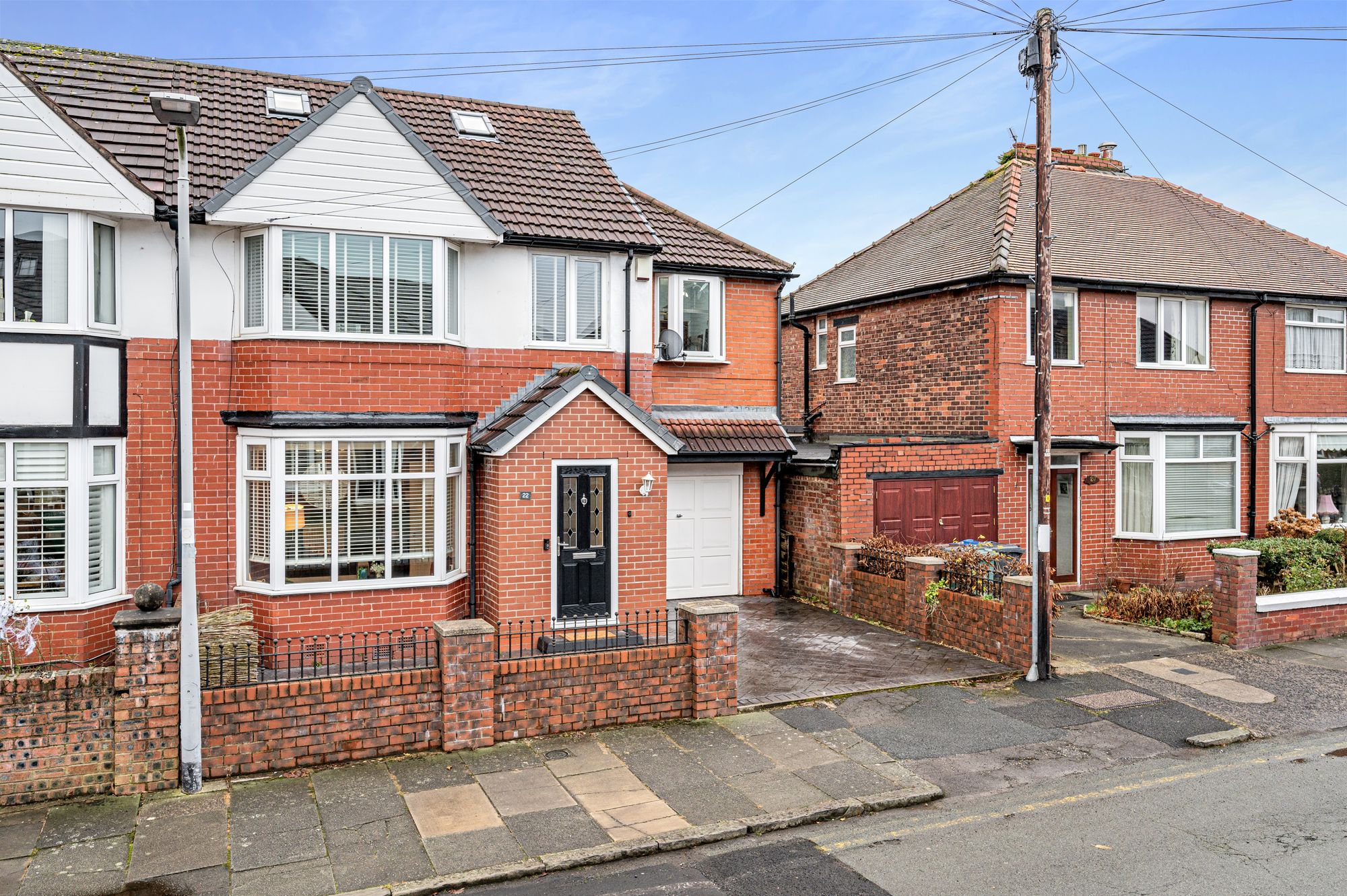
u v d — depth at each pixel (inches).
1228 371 720.3
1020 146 822.5
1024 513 652.1
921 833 289.6
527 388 520.1
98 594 420.2
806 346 858.8
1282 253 783.7
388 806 301.7
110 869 260.7
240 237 454.9
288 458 444.8
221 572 455.5
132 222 437.7
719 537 642.2
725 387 636.7
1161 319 698.8
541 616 464.4
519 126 611.2
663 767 337.4
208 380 452.1
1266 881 253.8
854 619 570.3
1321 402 757.9
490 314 515.5
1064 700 419.2
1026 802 312.5
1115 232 730.8
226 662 397.1
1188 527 693.9
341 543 454.9
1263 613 518.3
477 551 494.9
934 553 558.6
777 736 370.9
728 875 262.4
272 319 445.4
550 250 531.8
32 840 277.3
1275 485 735.7
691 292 629.3
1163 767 345.4
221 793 310.8
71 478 406.0
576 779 325.7
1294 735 380.8
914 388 719.1
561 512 472.4
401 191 467.8
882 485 609.3
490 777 326.6
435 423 467.8
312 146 450.9
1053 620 579.5
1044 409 452.1
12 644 392.5
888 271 778.2
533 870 262.7
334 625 451.2
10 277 396.2
